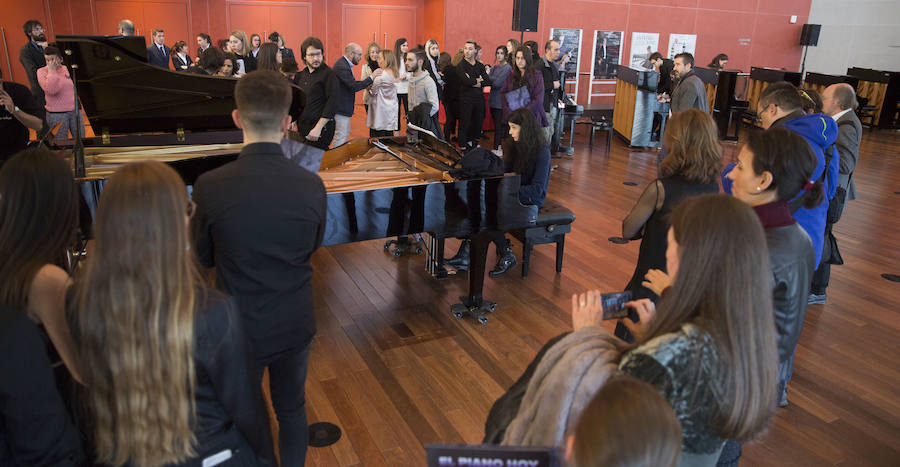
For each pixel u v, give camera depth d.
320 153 2.54
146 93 3.63
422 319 3.81
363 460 2.56
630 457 0.79
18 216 1.30
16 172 1.30
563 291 4.29
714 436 1.21
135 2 10.99
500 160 3.61
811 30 13.74
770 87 3.18
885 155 9.81
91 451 1.32
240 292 1.88
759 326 1.17
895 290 4.47
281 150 1.93
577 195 6.76
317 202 1.96
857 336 3.75
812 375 3.31
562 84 8.92
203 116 3.96
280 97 1.88
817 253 2.81
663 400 0.84
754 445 2.72
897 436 2.83
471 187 3.45
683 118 2.43
